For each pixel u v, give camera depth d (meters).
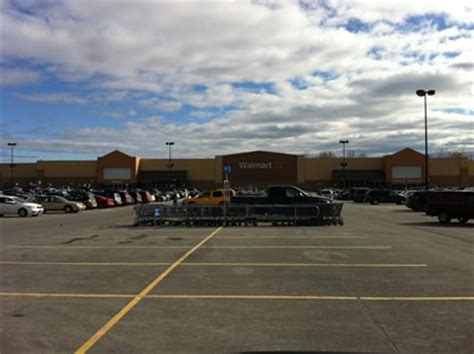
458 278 10.59
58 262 12.95
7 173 113.06
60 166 111.50
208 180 109.31
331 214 25.09
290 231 21.50
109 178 108.75
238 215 25.23
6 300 8.70
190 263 12.65
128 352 5.98
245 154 107.75
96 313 7.81
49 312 7.89
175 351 6.01
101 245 16.69
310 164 106.94
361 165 106.88
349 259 13.22
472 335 6.59
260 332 6.74
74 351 6.03
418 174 103.19
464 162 103.25
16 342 6.38
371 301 8.55
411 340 6.38
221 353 5.92
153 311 7.91
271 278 10.60
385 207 49.75
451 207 26.38
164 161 110.88
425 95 47.22
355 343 6.26
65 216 37.25
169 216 25.66
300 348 6.07
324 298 8.77
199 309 8.02
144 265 12.38
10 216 38.09
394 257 13.57
